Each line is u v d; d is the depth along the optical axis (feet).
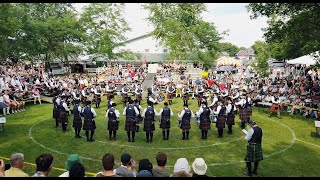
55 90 55.62
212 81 60.95
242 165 24.04
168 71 76.89
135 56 98.89
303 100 44.11
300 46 64.64
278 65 109.29
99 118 40.09
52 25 77.66
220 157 25.81
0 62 67.97
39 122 37.58
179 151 27.25
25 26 70.23
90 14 84.28
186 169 13.33
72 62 99.81
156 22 96.07
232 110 32.63
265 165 24.18
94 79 64.13
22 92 48.29
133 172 13.78
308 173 22.66
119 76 68.18
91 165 23.67
